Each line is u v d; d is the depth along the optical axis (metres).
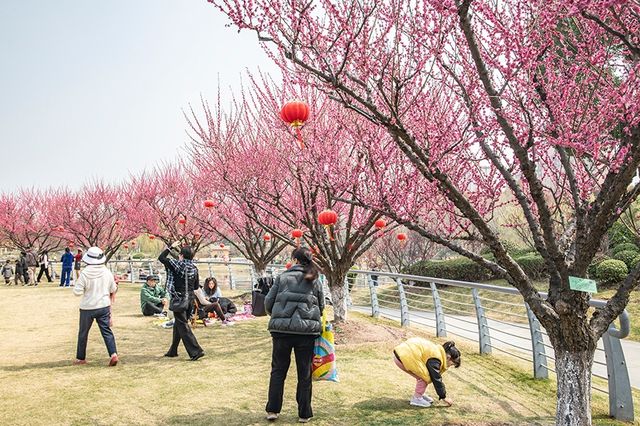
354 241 8.57
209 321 10.16
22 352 7.47
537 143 3.94
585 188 4.11
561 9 3.61
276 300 4.67
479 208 5.39
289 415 4.79
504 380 6.19
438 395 5.05
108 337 6.70
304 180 8.52
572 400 3.94
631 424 4.82
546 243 3.95
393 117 4.04
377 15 4.39
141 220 20.42
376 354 7.20
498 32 3.74
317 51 3.96
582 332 3.96
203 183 13.79
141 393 5.43
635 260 14.92
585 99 4.31
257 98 8.85
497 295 17.44
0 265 28.05
